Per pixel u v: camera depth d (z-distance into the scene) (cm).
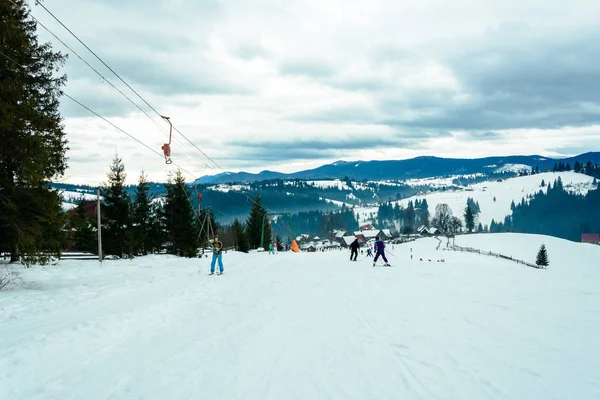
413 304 1004
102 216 3366
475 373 533
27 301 993
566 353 611
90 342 681
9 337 665
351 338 714
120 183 3319
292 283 1464
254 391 492
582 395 461
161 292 1180
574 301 1019
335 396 471
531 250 10100
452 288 1262
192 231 3969
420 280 1475
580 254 9381
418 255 8338
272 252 4328
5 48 1308
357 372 548
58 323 763
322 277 1639
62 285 1350
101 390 503
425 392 476
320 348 661
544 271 1803
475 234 13050
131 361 613
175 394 487
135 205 3822
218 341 714
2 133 1215
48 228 1460
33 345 614
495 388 484
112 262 2347
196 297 1148
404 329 766
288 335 744
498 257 7844
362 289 1282
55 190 1505
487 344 661
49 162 1425
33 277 1514
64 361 599
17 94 1262
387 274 1703
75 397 482
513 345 654
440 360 588
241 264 2428
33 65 1523
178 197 3944
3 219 1288
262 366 582
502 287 1271
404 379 519
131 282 1424
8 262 1920
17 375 531
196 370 570
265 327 805
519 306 955
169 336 752
